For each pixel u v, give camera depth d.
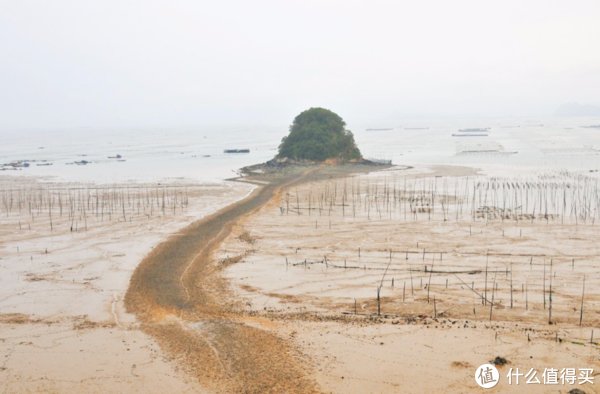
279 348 28.81
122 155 172.75
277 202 75.62
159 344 29.73
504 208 66.06
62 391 25.20
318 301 36.28
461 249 48.69
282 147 134.00
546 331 30.27
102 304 36.22
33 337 30.91
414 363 26.89
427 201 72.75
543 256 45.91
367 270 42.84
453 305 34.81
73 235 56.16
